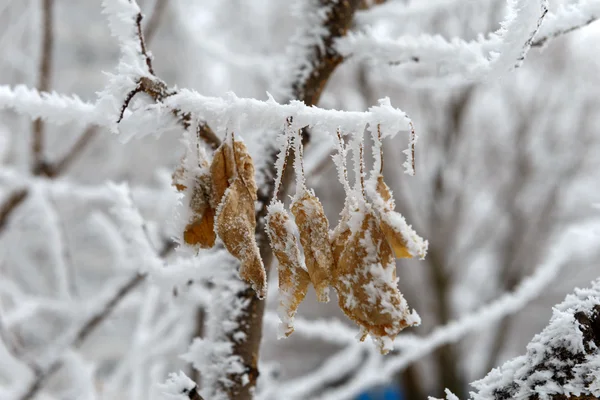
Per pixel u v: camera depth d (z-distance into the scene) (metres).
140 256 1.03
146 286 1.94
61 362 1.54
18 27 2.63
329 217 5.29
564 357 0.82
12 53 2.82
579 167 6.29
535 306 6.14
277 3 3.45
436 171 5.98
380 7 1.22
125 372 1.78
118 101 0.87
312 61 1.04
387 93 5.13
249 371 0.98
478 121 6.26
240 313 0.98
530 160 6.25
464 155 6.13
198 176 0.83
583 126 6.28
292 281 0.82
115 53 4.73
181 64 3.18
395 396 5.92
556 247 1.58
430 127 5.75
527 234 6.41
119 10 0.88
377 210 0.81
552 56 5.96
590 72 6.16
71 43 4.60
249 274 0.81
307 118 0.81
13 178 1.81
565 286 5.85
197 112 0.82
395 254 0.82
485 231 6.59
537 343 0.83
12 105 0.88
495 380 0.84
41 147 1.87
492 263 6.91
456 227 6.21
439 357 5.89
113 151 3.82
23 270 3.02
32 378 1.53
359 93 4.04
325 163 1.54
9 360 1.77
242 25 3.39
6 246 2.61
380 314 0.81
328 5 1.04
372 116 0.81
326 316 6.13
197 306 1.43
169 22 3.38
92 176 3.80
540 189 6.38
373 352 1.82
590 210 6.39
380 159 0.81
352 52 1.03
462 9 3.87
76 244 4.43
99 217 1.96
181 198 0.83
